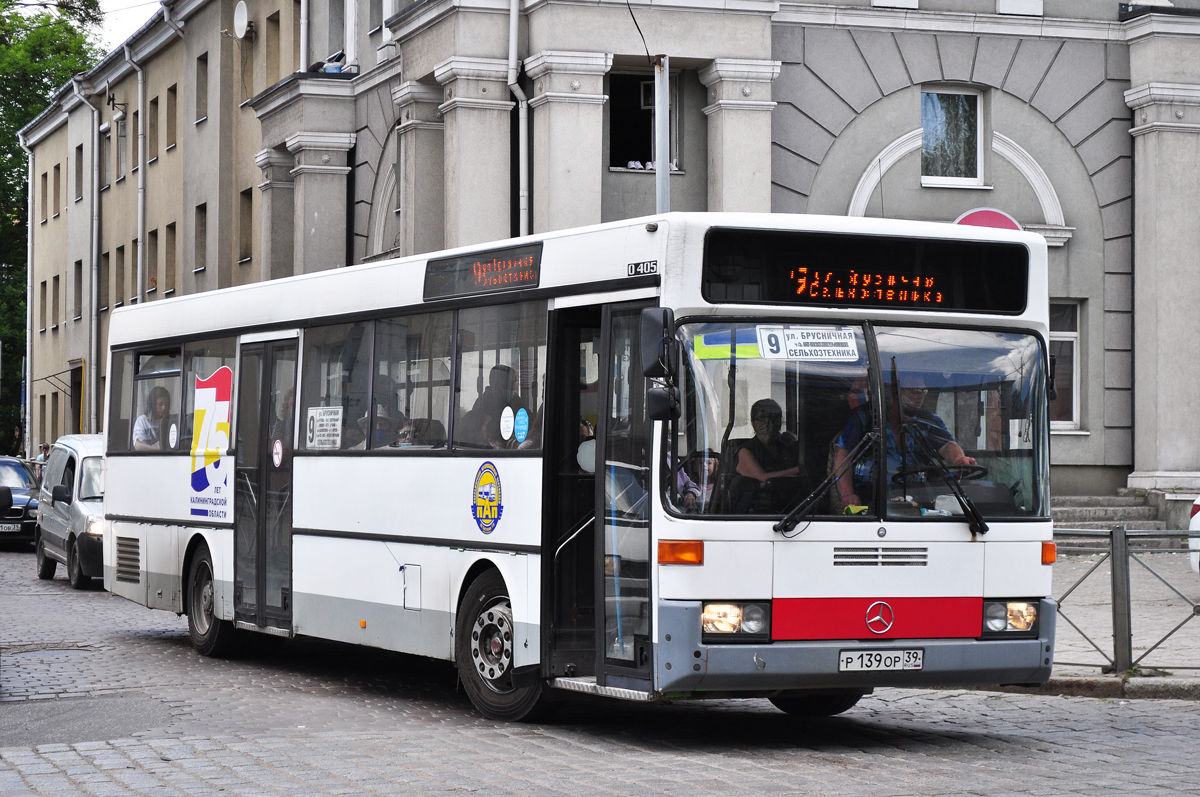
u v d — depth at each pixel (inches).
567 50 1133.7
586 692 468.4
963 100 1262.3
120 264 2364.7
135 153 2268.7
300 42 1638.8
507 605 511.8
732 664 431.2
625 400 461.7
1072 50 1262.3
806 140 1214.3
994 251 472.7
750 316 447.8
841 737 481.1
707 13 1162.0
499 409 517.7
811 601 440.5
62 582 1144.8
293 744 457.1
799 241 453.1
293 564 635.5
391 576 570.6
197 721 508.4
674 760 431.5
